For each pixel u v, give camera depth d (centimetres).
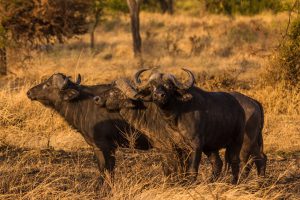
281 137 4631
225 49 8894
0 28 7006
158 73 3219
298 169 3975
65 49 9288
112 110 3506
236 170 3572
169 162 3375
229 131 3503
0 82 6500
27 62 7444
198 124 3309
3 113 4716
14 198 3130
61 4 7075
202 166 3919
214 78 6278
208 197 2952
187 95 3181
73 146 4344
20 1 7025
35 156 3931
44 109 4703
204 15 13538
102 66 7575
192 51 8725
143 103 3450
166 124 3359
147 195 2992
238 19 11788
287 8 6425
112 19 12369
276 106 5466
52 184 3347
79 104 3594
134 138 3462
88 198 3191
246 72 6975
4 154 3969
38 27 7106
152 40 10294
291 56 5847
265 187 3303
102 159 3559
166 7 15600
